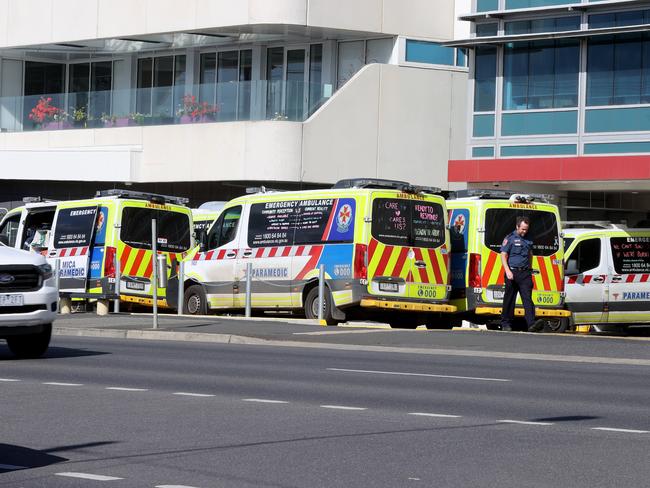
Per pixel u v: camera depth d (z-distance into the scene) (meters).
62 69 58.22
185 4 49.56
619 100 39.75
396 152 49.25
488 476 9.48
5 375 16.94
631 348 21.70
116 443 11.08
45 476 9.51
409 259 28.09
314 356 20.61
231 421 12.45
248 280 29.44
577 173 40.22
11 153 54.94
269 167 47.94
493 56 42.22
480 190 29.45
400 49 49.38
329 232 28.31
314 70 51.28
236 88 49.06
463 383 16.19
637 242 32.12
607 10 39.97
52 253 34.34
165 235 34.09
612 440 11.25
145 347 22.38
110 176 52.16
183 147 50.19
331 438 11.34
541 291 29.28
